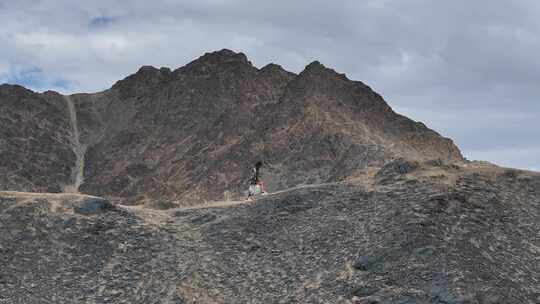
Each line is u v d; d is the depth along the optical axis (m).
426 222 36.91
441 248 34.97
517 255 35.47
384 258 35.00
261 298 34.44
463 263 33.97
